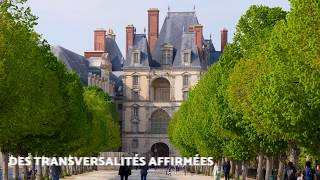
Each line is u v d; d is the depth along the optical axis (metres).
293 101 46.72
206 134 88.94
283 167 66.44
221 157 105.12
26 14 53.56
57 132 79.56
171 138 184.75
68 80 90.94
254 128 62.62
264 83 52.28
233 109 66.81
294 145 62.28
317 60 44.28
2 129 53.00
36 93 56.47
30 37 58.22
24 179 75.31
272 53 48.78
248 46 74.62
